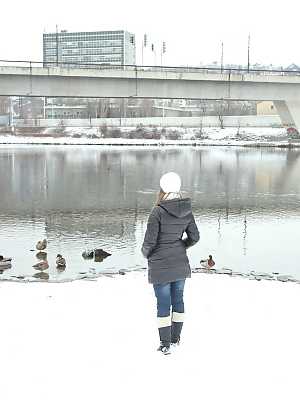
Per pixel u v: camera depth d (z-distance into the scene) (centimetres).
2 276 1598
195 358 603
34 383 541
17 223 2595
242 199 3381
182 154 6794
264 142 8231
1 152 7069
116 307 796
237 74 5144
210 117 10944
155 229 614
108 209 3016
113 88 4934
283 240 2194
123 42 16938
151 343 649
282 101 5456
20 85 4725
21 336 673
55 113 14662
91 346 639
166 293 621
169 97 5078
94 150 7462
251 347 635
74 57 17550
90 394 516
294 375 559
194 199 3378
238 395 514
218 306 800
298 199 3381
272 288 916
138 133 9269
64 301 833
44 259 1861
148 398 508
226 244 2114
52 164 5594
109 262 1812
